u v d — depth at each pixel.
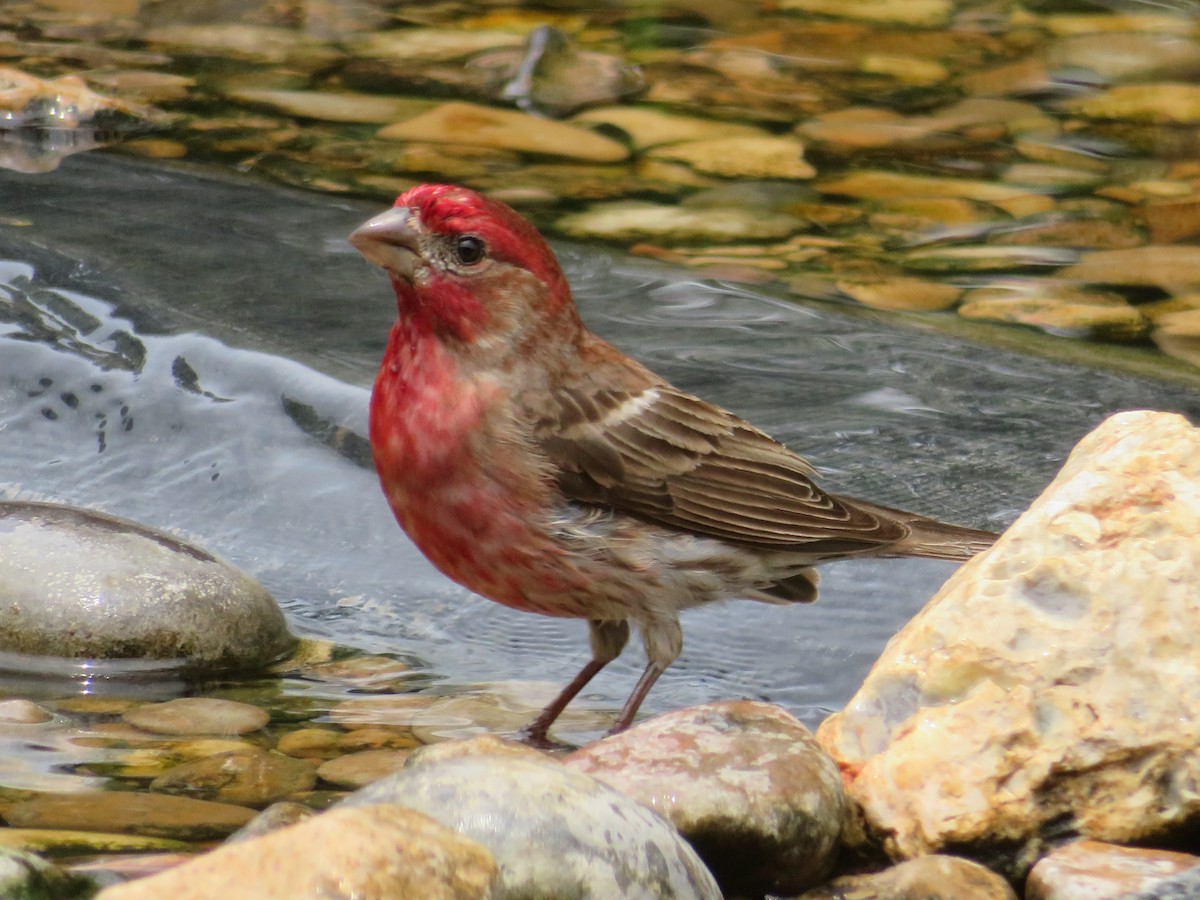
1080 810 7.20
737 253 15.36
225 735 8.84
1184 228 16.17
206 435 11.97
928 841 7.21
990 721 7.34
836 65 20.62
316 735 8.90
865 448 11.56
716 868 7.09
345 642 10.35
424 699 9.61
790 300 14.12
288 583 10.95
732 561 9.88
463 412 9.13
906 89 19.89
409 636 10.48
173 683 9.61
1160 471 7.83
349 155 17.20
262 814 6.98
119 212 15.04
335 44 20.78
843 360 12.98
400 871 5.59
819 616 10.45
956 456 11.52
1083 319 14.09
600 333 13.27
